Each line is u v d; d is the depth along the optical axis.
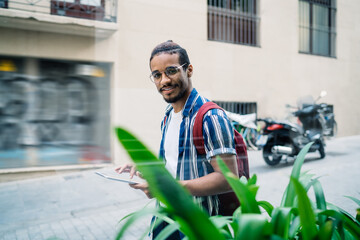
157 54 0.83
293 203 0.61
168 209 0.40
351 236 0.64
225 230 0.57
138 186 0.73
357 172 1.37
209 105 0.85
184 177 0.84
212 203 0.80
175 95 0.85
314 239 0.49
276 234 0.49
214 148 0.78
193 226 0.38
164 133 0.90
